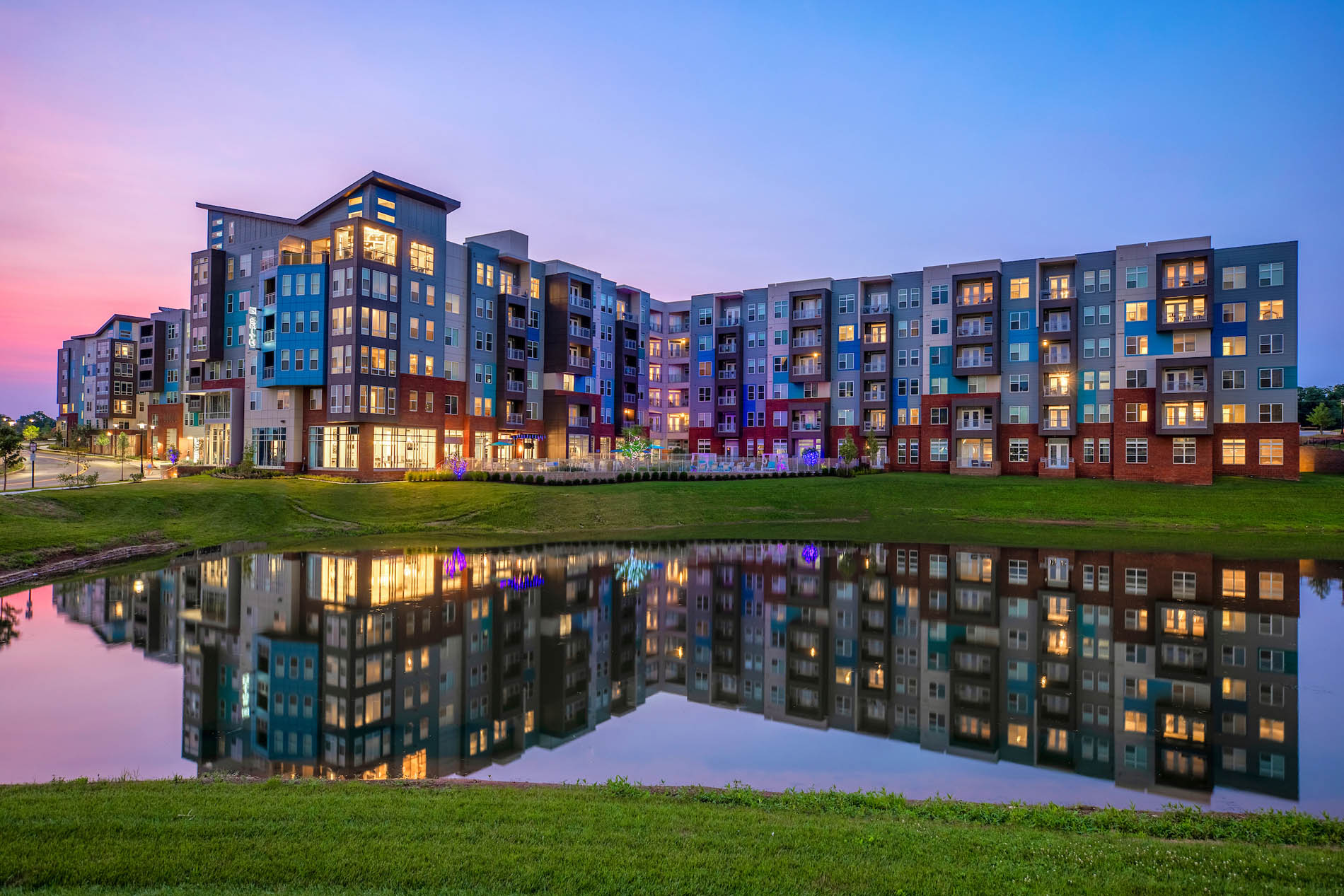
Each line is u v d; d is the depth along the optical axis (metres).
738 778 14.73
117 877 8.16
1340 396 127.31
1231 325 63.88
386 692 19.72
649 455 73.31
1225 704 19.09
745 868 8.69
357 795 11.50
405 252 65.06
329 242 65.88
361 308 60.84
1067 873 8.73
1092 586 32.56
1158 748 16.25
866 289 81.62
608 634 25.92
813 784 14.39
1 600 28.38
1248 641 24.47
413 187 65.00
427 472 59.97
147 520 43.62
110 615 26.42
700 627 26.95
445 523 49.38
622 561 38.56
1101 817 11.42
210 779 13.05
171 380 90.75
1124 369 66.69
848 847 9.41
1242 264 63.72
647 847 9.26
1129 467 66.06
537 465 61.78
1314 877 8.71
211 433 72.88
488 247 74.31
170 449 82.50
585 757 15.85
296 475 63.09
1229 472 63.50
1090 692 20.19
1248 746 16.30
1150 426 65.31
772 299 86.62
